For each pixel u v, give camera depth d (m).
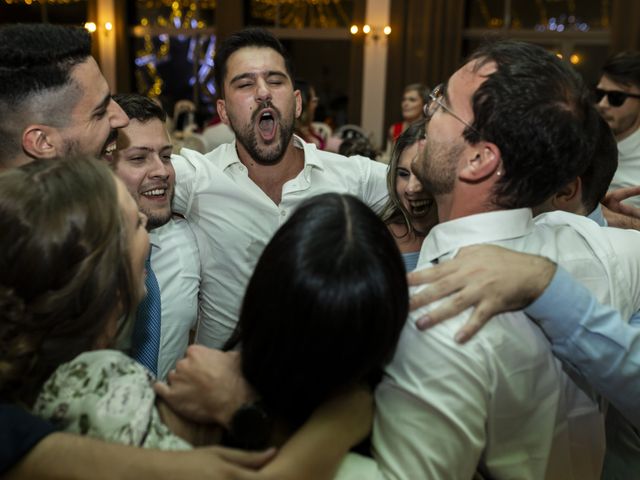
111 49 9.08
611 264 0.99
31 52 1.05
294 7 8.76
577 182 1.22
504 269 0.85
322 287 0.70
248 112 1.68
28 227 0.73
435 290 0.84
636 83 2.68
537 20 7.96
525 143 0.87
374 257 0.73
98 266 0.76
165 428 0.76
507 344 0.84
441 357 0.81
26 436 0.69
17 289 0.74
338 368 0.73
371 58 8.11
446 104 0.93
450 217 0.99
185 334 1.58
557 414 0.93
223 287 1.73
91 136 1.15
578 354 0.87
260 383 0.76
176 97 9.41
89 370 0.76
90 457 0.68
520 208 0.95
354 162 1.85
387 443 0.82
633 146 2.76
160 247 1.56
